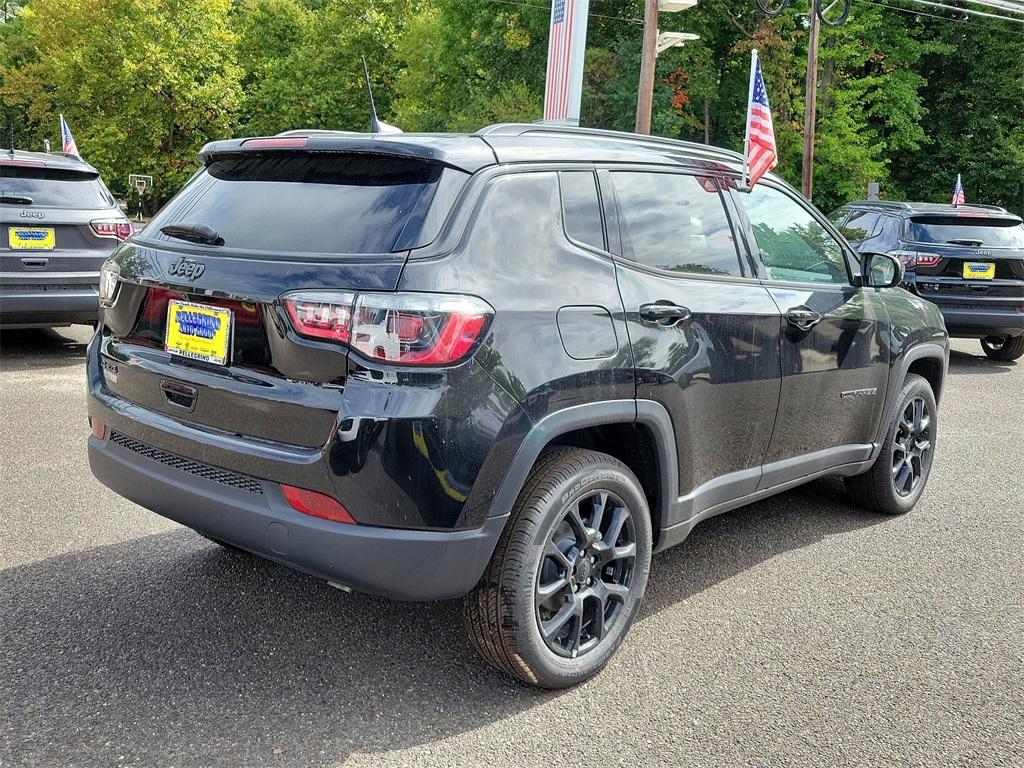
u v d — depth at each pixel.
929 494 5.29
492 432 2.50
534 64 31.66
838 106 32.03
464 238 2.56
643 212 3.20
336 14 46.50
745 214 3.71
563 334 2.71
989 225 10.09
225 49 42.53
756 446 3.63
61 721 2.59
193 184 3.15
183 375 2.75
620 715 2.77
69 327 9.95
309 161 2.86
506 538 2.67
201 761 2.43
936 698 2.96
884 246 10.20
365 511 2.42
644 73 16.05
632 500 3.00
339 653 3.07
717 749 2.61
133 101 41.00
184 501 2.75
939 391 5.07
